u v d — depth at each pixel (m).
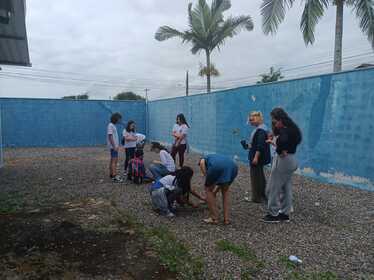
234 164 4.91
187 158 12.51
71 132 18.50
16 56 9.67
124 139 8.70
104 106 19.25
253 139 6.00
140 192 6.99
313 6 10.56
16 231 4.62
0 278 3.31
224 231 4.66
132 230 4.68
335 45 10.57
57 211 5.59
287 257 3.80
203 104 13.48
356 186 7.05
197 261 3.69
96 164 11.12
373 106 6.63
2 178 8.59
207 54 18.12
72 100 18.44
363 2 9.77
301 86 8.46
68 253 3.93
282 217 5.05
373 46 10.15
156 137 19.12
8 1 5.67
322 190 7.03
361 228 4.73
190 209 5.79
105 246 4.13
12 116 17.22
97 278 3.34
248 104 10.56
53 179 8.44
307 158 8.40
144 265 3.63
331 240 4.30
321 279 3.28
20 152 15.20
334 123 7.54
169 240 4.29
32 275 3.38
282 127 4.91
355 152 7.05
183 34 17.61
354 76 7.01
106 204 6.04
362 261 3.71
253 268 3.54
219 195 6.74
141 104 20.25
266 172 9.25
